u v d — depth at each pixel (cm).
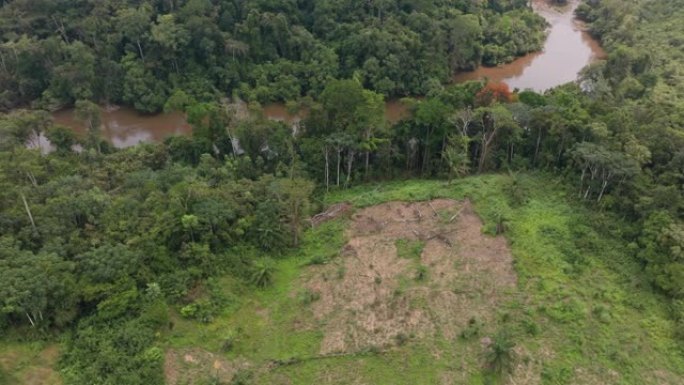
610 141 5775
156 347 3919
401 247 5172
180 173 5600
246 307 4512
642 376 3934
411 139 6488
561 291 4562
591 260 4891
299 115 8038
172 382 3812
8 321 3822
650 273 4625
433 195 5872
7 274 3788
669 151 5706
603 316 4306
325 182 6312
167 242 4675
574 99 6919
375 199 5869
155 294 4206
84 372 3703
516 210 5600
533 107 6625
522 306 4459
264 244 5066
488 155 6519
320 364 4034
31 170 5331
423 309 4472
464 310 4453
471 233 5319
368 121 6044
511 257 4981
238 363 4012
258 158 6275
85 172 5828
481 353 4081
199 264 4653
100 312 4003
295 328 4334
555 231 5231
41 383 3631
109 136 7969
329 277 4831
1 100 8125
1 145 5909
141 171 5844
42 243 4378
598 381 3906
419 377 3934
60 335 3922
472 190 5909
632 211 5300
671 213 5003
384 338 4238
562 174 6144
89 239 4472
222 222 4897
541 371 3959
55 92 8219
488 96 6912
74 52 8088
